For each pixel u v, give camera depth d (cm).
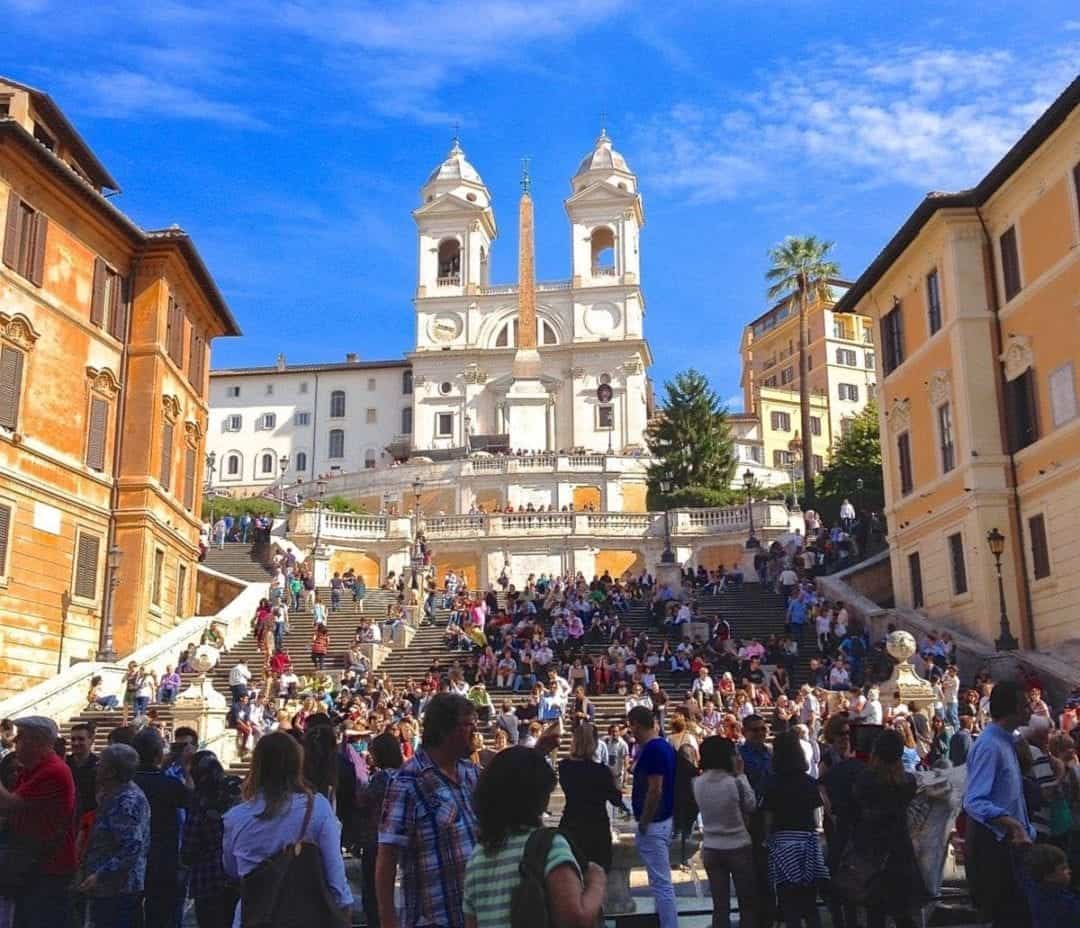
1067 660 2489
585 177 9369
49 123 3088
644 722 956
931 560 3162
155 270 3164
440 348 8894
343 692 2630
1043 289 2723
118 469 3036
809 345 10231
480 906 479
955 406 2986
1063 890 722
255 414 9588
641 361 8806
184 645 3045
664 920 897
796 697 2480
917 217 3080
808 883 842
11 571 2553
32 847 729
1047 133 2628
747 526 5025
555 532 5159
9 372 2589
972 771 784
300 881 590
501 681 2898
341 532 5153
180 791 866
